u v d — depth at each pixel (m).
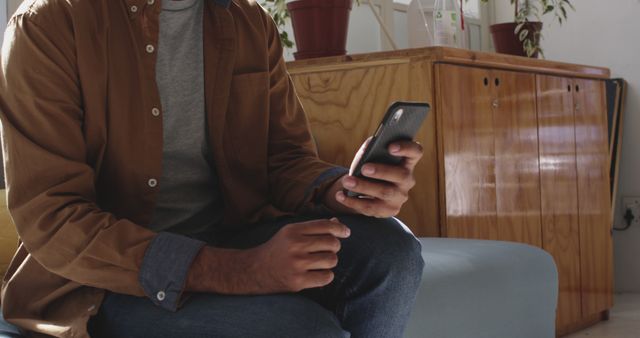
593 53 3.51
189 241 1.04
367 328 1.13
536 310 1.79
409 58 2.13
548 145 2.62
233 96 1.29
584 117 2.85
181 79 1.23
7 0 2.04
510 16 3.69
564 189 2.71
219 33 1.26
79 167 1.07
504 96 2.38
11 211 1.06
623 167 3.46
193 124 1.24
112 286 1.04
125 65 1.15
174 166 1.24
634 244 3.45
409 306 1.15
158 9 1.18
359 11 3.10
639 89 3.41
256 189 1.32
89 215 1.04
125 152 1.15
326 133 2.26
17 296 1.12
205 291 1.04
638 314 3.06
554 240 2.64
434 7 2.53
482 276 1.64
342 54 2.42
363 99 2.20
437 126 2.11
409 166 1.13
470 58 2.20
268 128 1.35
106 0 1.15
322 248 1.02
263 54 1.32
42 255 1.05
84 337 1.02
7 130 1.07
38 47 1.08
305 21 2.40
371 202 1.15
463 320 1.56
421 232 2.13
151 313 1.03
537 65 2.53
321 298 1.15
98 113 1.12
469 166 2.21
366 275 1.11
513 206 2.42
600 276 2.93
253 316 0.97
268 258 1.01
